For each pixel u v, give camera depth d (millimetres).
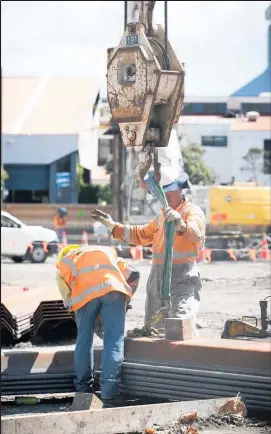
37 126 118312
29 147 116250
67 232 88875
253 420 15039
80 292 16422
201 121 102125
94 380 17250
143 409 14867
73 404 15695
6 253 63219
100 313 16547
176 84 15633
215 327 24844
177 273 17516
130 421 14742
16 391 17438
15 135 115812
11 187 116312
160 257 17781
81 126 118438
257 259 64938
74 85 124312
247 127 103000
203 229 17312
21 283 44000
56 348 19125
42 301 23891
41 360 17703
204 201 68938
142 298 34781
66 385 17656
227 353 15531
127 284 16547
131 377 16484
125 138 15812
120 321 16391
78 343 16766
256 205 69000
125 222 70000
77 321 16859
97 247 16906
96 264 16484
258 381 15023
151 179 16609
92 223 89062
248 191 68938
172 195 17547
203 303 32812
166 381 16078
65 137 116562
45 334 24656
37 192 118312
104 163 121938
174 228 16719
